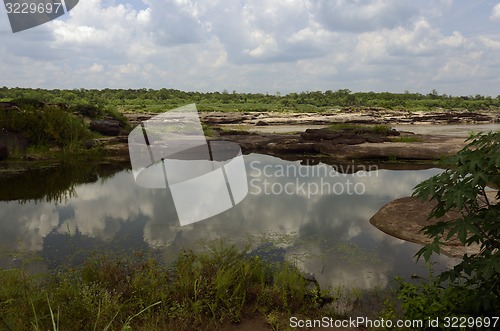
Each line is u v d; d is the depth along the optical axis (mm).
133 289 3883
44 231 6164
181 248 5332
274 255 5137
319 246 5461
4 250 5344
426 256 2510
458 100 77375
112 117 20016
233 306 3752
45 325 3160
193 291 3865
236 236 5848
